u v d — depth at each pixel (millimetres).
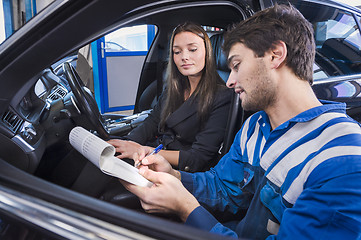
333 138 627
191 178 1007
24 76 694
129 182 727
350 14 1873
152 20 1592
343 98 1641
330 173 588
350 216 535
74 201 531
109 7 591
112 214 495
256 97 711
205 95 1406
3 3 4012
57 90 1632
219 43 1631
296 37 657
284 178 705
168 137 1567
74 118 1445
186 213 717
